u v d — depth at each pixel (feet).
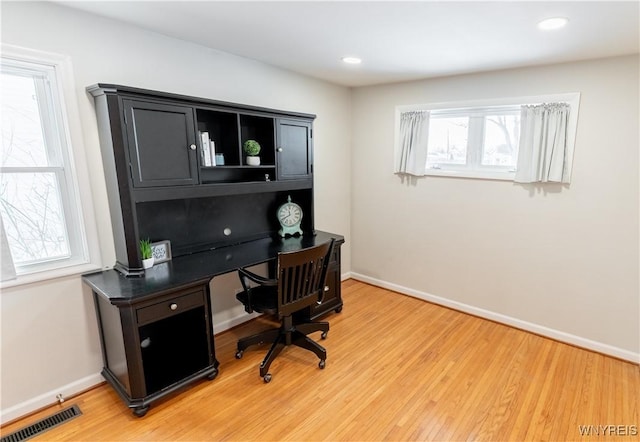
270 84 9.75
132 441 5.81
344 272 13.60
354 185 13.07
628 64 7.50
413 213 11.57
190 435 5.95
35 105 6.12
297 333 8.43
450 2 5.30
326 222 12.44
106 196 6.95
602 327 8.45
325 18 6.11
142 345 8.01
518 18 5.82
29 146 6.14
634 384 7.29
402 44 7.35
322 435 5.96
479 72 9.55
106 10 6.14
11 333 6.10
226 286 9.61
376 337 9.28
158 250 7.78
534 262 9.28
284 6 5.66
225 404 6.70
